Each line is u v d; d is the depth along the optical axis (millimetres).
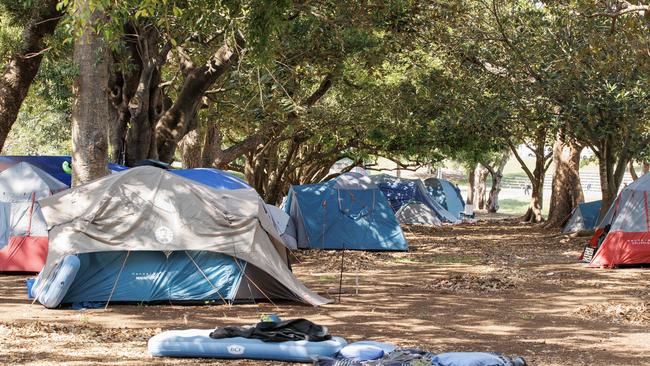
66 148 48250
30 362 9219
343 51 21906
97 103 16297
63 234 13875
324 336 9969
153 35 20969
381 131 32531
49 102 17953
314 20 21312
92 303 13742
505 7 27469
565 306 14586
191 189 14531
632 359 10141
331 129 32594
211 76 21125
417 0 21297
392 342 10930
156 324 12062
